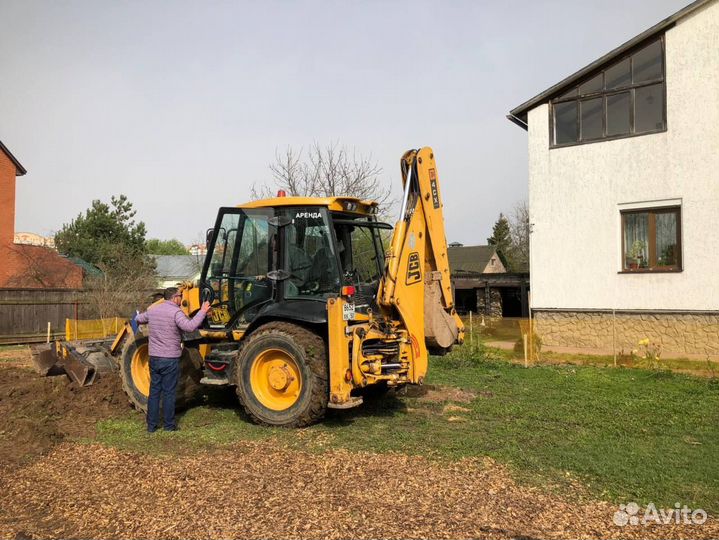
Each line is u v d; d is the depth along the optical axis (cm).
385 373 697
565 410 759
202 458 557
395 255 708
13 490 482
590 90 1466
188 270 4650
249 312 729
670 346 1351
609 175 1438
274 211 727
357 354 650
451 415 731
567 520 414
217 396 845
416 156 754
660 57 1376
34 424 646
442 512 425
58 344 912
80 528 409
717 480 495
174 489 475
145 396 754
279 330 672
